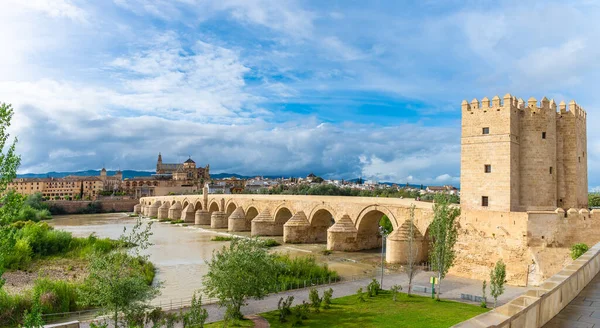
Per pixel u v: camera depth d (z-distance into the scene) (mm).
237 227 106625
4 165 17609
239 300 33031
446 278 48469
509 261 44812
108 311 27219
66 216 173000
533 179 50969
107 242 69500
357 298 39406
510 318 8938
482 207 51500
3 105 17625
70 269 54750
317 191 158500
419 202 58031
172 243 82938
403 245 57750
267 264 34469
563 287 12203
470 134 53375
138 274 28375
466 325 8406
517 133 51250
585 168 56500
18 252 56812
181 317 30750
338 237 70812
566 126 53250
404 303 37281
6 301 33156
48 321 32156
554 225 43281
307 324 31172
